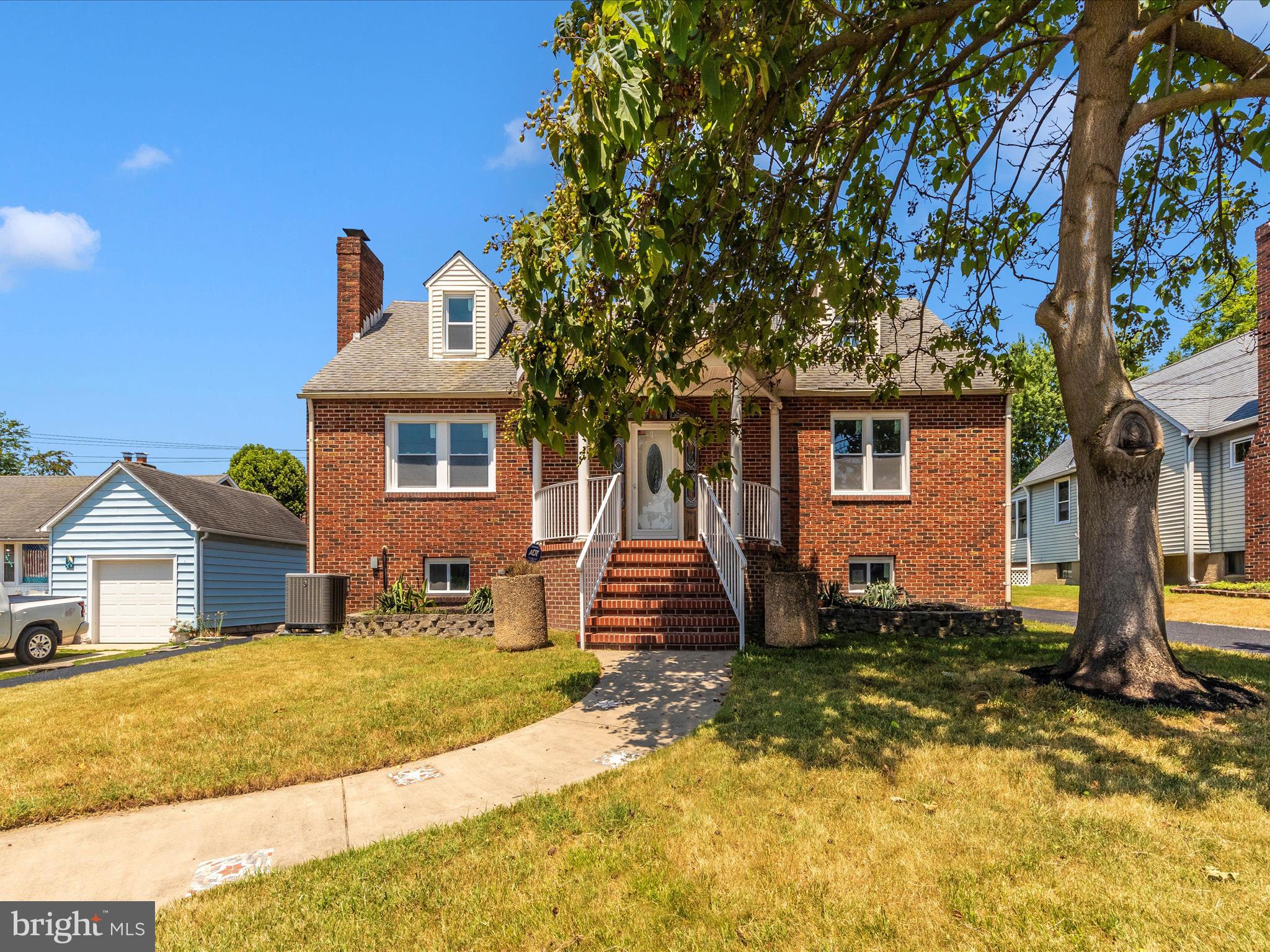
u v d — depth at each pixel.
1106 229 6.90
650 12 3.94
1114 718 5.86
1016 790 4.59
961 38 8.47
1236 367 21.55
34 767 5.46
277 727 6.33
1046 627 12.80
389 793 5.00
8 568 24.84
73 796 4.90
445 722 6.45
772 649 9.79
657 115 4.82
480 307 15.39
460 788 5.05
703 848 3.91
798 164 6.81
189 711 6.90
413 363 15.17
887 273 8.65
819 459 14.11
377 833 4.36
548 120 4.69
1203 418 20.75
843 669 8.26
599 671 8.59
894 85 7.65
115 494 18.69
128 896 3.67
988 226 9.50
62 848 4.24
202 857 4.11
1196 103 6.81
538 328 4.79
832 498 14.01
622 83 3.70
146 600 18.66
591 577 11.25
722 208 5.82
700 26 4.53
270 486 41.44
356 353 15.63
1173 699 6.17
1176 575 21.92
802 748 5.42
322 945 3.17
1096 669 6.67
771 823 4.19
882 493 14.07
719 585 11.34
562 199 5.38
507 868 3.81
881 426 14.23
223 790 5.09
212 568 19.14
